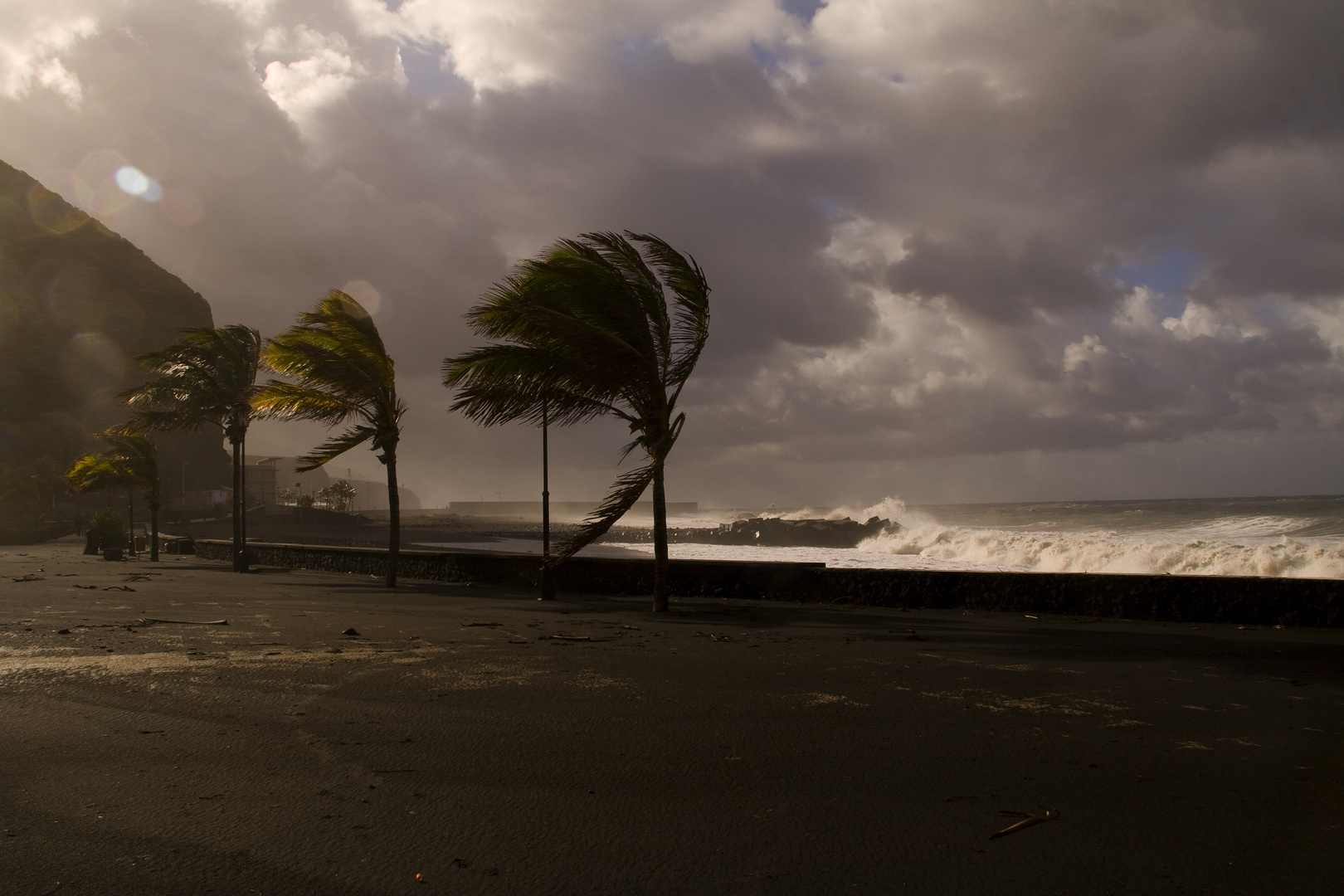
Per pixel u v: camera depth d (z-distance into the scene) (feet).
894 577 48.21
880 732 17.17
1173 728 17.75
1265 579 39.24
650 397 46.11
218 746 15.31
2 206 569.64
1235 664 27.12
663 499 45.68
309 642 28.63
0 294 536.83
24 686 20.25
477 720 17.65
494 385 47.06
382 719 17.57
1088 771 14.60
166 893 9.42
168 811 11.98
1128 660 27.58
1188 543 124.67
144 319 602.44
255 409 66.18
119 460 105.29
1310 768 14.85
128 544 125.08
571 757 15.05
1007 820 12.21
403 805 12.48
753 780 13.91
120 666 23.04
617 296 44.75
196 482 574.56
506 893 9.62
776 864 10.57
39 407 534.37
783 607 48.06
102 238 609.01
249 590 55.21
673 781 13.82
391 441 65.41
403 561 73.05
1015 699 20.61
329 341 63.62
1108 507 536.01
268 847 10.78
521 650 27.96
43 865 10.09
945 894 9.79
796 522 248.93
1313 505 367.86
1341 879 10.27
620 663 25.41
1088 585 43.16
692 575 54.85
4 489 240.12
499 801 12.72
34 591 50.42
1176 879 10.24
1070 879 10.21
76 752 14.75
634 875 10.16
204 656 25.04
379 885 9.76
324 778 13.61
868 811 12.53
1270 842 11.43
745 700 20.04
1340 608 37.76
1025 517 368.89
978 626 38.47
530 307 42.91
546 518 63.21
